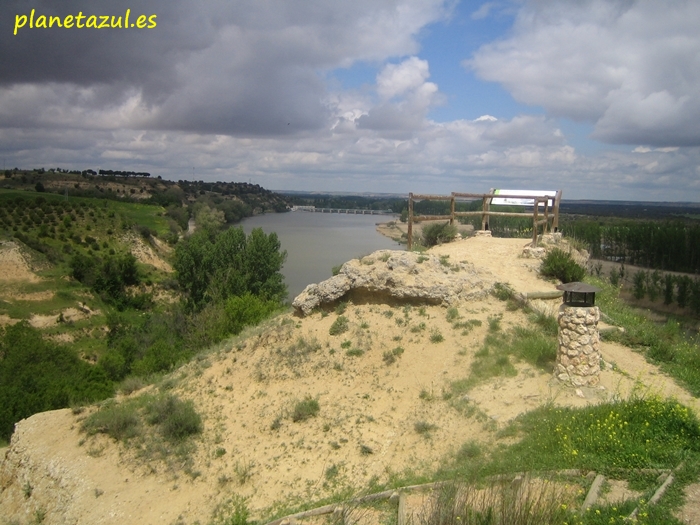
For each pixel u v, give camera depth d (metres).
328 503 8.28
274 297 37.53
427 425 9.70
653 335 11.84
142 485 10.71
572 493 6.50
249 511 9.02
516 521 5.64
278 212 156.62
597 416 8.27
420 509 6.98
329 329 13.84
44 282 50.28
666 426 7.81
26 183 113.38
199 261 40.59
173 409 12.60
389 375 11.81
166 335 35.47
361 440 10.12
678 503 6.09
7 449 14.12
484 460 7.93
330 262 54.28
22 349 29.81
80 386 22.23
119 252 65.88
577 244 19.02
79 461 11.86
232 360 14.41
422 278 13.59
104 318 49.31
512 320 12.38
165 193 123.00
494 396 9.89
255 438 11.21
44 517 11.09
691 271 42.28
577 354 9.55
